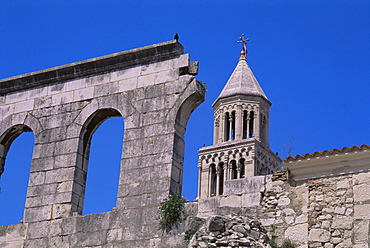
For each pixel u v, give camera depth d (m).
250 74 87.00
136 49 25.83
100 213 24.34
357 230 20.83
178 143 24.45
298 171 22.27
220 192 80.50
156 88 25.22
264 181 22.70
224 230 21.36
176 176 24.03
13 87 28.14
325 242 21.14
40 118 27.11
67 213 24.97
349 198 21.28
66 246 24.42
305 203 21.86
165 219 22.98
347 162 21.64
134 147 24.73
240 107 83.25
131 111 25.33
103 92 26.17
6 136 27.83
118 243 23.53
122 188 24.34
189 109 24.92
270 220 22.09
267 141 83.88
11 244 25.42
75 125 26.22
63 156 25.94
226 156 81.06
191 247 21.28
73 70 26.98
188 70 25.05
